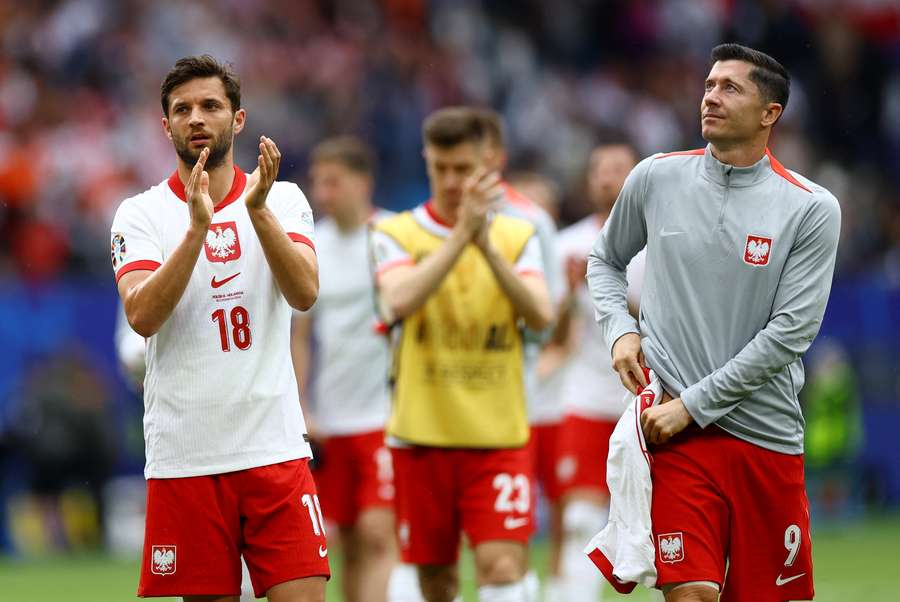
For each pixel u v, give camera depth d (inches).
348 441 1144.2
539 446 1284.4
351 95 2664.9
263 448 699.4
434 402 912.3
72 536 1814.7
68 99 2381.9
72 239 2162.9
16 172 2187.5
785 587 729.0
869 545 1841.8
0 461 1804.9
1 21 2427.4
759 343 700.0
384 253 952.9
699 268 716.7
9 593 1409.9
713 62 726.5
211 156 700.7
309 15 2778.1
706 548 705.6
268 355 706.8
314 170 1169.4
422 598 935.0
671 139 3026.6
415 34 2883.9
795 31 3132.4
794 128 2997.0
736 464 713.6
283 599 696.4
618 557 712.4
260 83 2576.3
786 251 708.0
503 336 922.1
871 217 2878.9
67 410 1808.6
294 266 689.0
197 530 695.1
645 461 706.8
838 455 2170.3
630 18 3117.6
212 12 2652.6
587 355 1208.2
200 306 697.0
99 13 2519.7
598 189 1211.9
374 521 1134.4
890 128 3127.5
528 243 947.3
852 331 2260.1
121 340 1040.8
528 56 3006.9
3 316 1852.9
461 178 940.0
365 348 1146.7
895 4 3216.0
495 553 894.4
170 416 698.2
